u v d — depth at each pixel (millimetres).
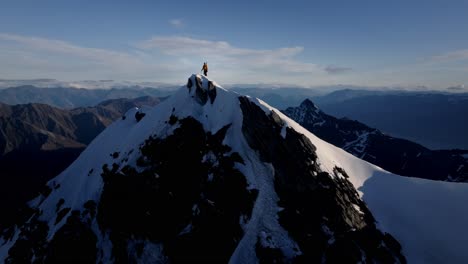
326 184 53500
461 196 58438
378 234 49562
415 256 47969
